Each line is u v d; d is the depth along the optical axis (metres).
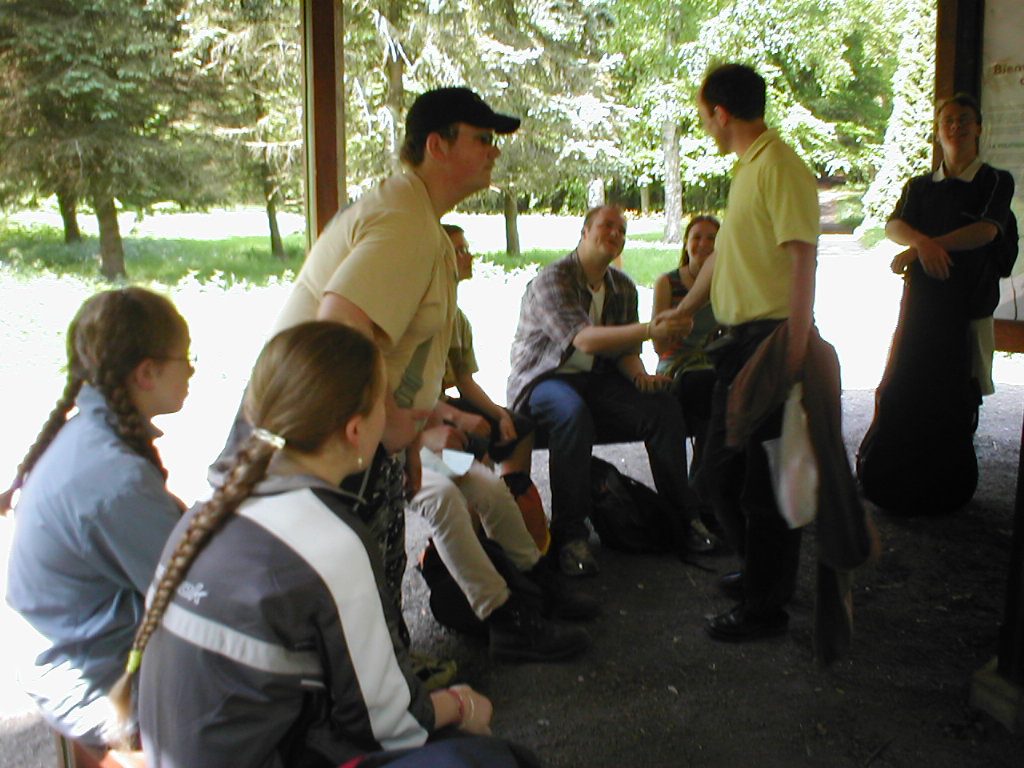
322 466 1.39
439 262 2.13
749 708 2.55
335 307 1.94
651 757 2.33
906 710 2.53
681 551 3.57
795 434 2.54
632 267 16.62
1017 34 4.48
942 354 3.87
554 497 3.49
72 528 1.57
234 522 1.31
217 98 11.66
